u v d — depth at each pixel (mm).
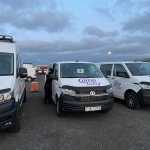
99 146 4953
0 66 6309
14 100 5594
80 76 8055
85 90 7031
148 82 8203
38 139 5465
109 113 8070
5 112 5316
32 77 25562
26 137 5621
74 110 6973
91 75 8219
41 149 4844
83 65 8758
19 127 6020
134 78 8695
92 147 4898
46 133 5902
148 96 8109
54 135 5738
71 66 8586
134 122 6859
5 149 4891
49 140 5383
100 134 5770
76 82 7355
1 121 5262
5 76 6031
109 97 7328
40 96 12711
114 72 10039
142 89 8242
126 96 9094
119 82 9523
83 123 6816
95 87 7133
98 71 8680
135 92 8539
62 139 5438
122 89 9297
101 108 7105
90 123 6812
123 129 6168
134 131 5980
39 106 9594
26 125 6645
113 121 7004
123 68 9523
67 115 7816
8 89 5469
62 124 6719
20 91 7348
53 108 9148
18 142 5293
